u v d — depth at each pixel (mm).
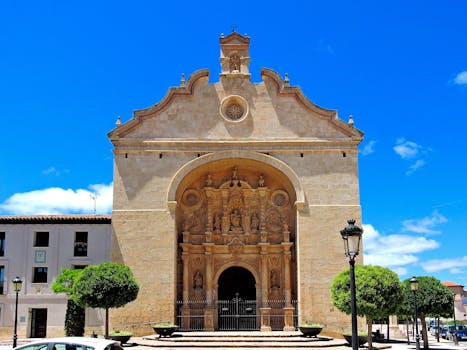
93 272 35000
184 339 36188
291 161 42969
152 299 40500
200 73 44406
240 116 44000
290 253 43469
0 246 46281
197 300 43312
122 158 42906
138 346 35156
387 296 32375
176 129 43438
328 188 42469
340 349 33625
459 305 103188
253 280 44719
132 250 41281
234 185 44781
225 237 44375
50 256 45812
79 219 46375
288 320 41781
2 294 45000
